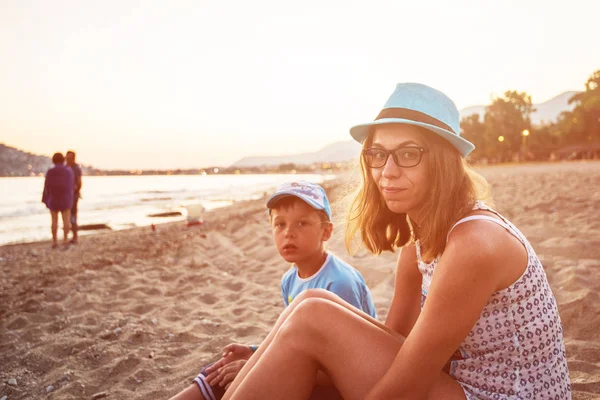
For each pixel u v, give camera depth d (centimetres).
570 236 557
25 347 352
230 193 3688
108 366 312
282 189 244
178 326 386
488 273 134
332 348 151
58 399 274
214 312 422
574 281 388
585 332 312
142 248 782
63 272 612
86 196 3556
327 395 173
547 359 149
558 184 1376
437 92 156
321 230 248
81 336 367
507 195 1122
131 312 430
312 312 154
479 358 150
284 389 150
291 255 243
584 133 7469
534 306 145
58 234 1188
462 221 145
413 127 151
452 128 155
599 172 2005
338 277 238
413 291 202
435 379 145
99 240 951
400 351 142
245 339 351
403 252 202
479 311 137
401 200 154
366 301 252
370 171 184
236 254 698
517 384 146
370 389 148
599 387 241
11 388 290
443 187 149
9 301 482
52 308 443
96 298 473
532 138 8175
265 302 446
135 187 6031
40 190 5131
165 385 283
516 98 8300
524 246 145
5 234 1220
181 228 1055
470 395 150
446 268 137
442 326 136
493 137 8444
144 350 336
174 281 546
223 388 205
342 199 205
